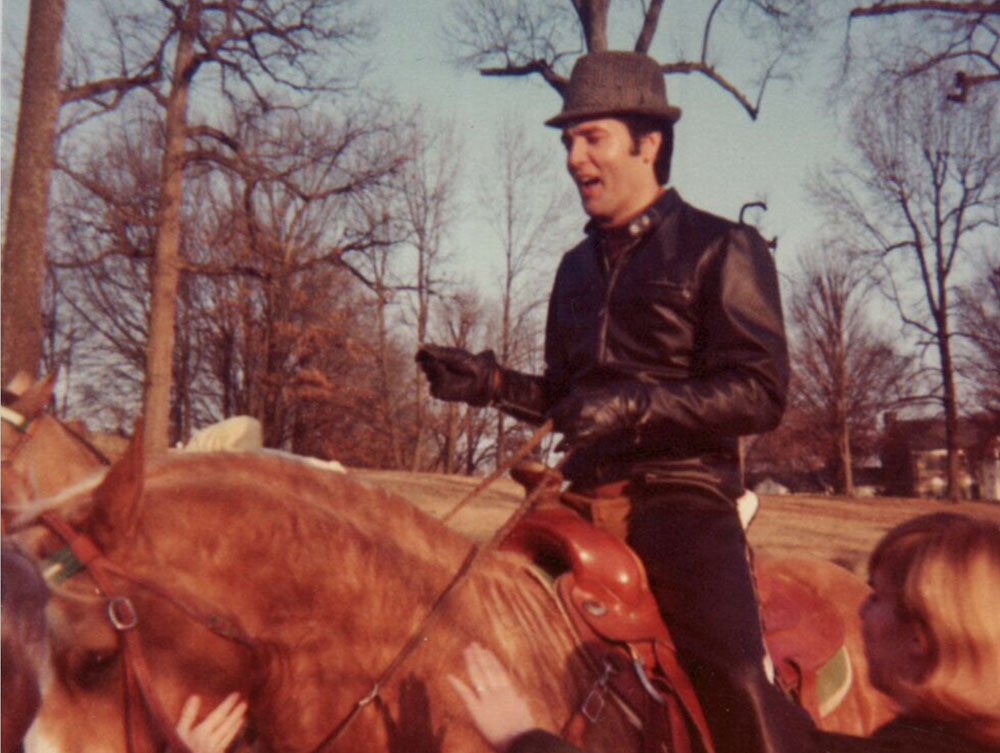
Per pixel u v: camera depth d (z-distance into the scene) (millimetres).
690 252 3227
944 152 33219
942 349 34812
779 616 3469
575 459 3311
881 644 2072
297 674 2506
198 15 18203
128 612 2268
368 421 44156
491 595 2807
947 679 1917
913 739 2066
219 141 20141
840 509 24797
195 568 2412
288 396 39219
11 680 1754
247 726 2574
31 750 2188
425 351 3471
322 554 2547
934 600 1928
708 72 14695
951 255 34312
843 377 46281
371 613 2588
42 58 10164
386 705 2572
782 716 2822
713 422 3014
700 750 2826
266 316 38062
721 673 2809
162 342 18781
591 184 3418
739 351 3090
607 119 3389
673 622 2916
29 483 3340
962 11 15391
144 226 20312
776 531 18031
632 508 3139
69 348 39750
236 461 2656
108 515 2334
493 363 3529
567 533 2973
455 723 2605
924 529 2025
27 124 9961
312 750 2527
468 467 51969
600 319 3324
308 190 21406
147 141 21219
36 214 10016
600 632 2852
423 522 2828
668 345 3217
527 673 2725
